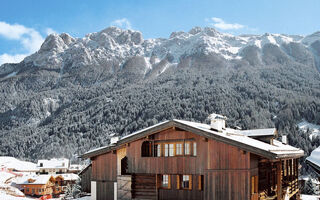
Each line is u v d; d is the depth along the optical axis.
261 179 21.70
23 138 191.25
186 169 21.17
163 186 22.80
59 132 181.00
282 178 26.45
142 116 171.88
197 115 153.62
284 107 150.38
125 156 24.89
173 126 21.58
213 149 20.30
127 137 23.50
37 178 84.62
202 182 21.14
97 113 195.88
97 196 26.47
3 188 57.94
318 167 19.45
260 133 26.58
